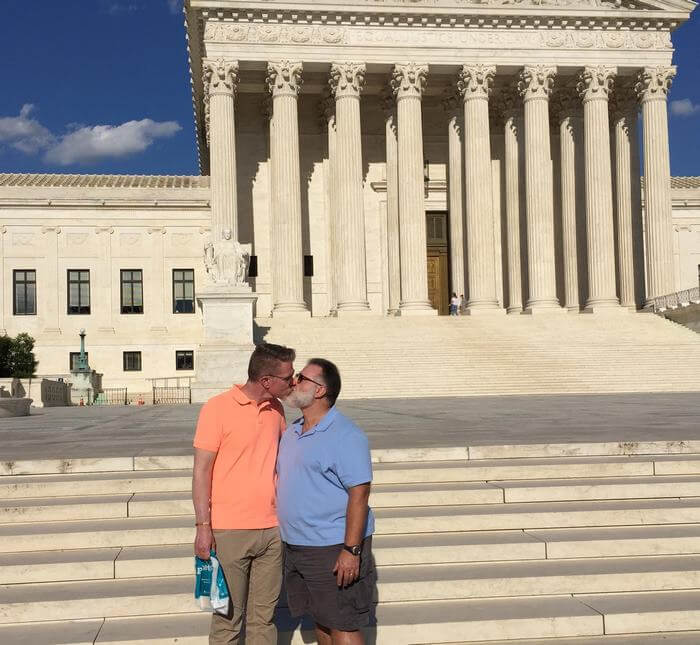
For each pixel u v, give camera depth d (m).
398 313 55.00
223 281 39.19
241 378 37.97
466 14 54.31
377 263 62.28
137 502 10.27
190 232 61.09
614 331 46.47
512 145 59.22
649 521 10.20
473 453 12.34
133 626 7.98
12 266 59.16
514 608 8.31
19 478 11.38
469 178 54.59
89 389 51.12
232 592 6.93
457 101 58.19
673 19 56.34
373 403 31.52
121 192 60.66
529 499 10.73
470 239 54.34
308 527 6.74
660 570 8.97
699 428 16.03
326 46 53.75
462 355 41.72
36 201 59.41
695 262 66.00
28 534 9.45
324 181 60.97
